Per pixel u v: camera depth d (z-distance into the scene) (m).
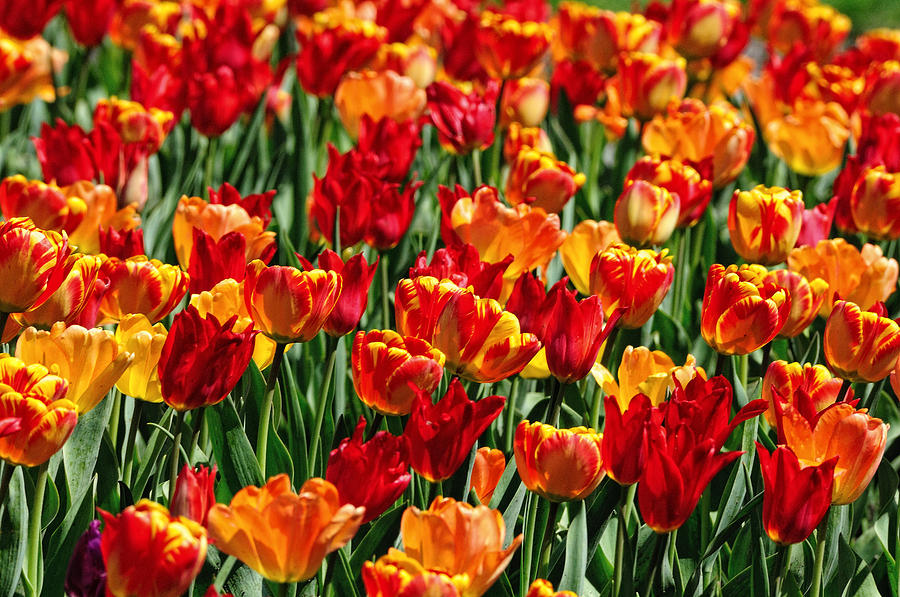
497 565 2.23
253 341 2.35
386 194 2.67
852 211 2.85
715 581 2.45
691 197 2.79
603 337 2.42
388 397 2.38
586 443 2.33
